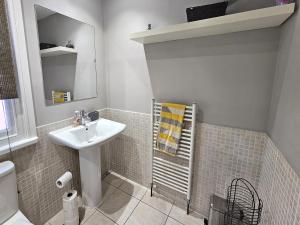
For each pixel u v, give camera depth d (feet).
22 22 3.68
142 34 4.15
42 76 4.28
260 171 4.02
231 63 3.95
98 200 5.49
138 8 5.01
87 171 5.11
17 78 3.76
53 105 4.63
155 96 5.27
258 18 2.92
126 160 6.54
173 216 5.13
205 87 4.38
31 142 4.06
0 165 3.46
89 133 5.33
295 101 2.44
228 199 4.30
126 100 5.94
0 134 3.68
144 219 5.02
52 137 4.45
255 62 3.70
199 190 5.06
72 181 5.49
